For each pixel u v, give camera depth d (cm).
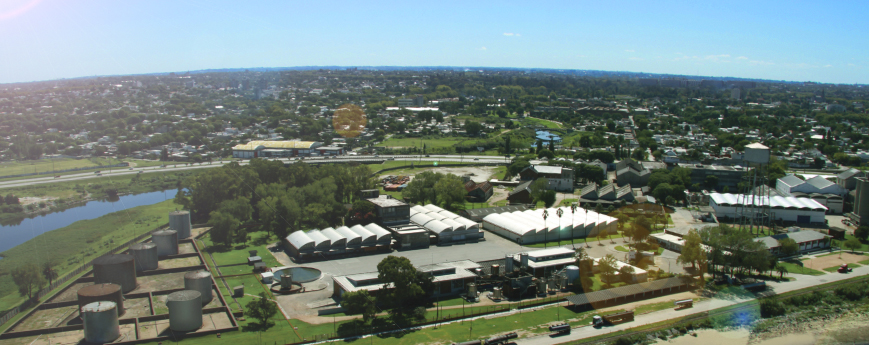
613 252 16262
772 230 18812
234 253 15988
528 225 17800
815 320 11981
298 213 17562
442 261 15100
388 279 11538
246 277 13875
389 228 17300
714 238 14275
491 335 10631
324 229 16875
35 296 12350
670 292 13325
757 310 12256
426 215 18988
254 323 11094
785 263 15638
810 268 15225
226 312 11600
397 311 11762
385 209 17650
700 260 13888
